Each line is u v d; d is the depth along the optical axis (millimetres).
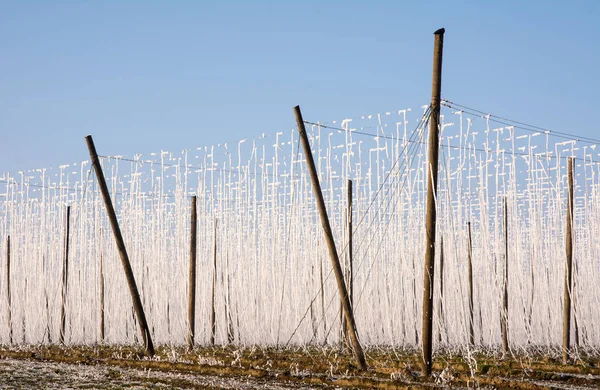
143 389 18141
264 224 30547
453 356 25609
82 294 33625
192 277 29609
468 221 30234
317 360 24719
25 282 35188
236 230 32250
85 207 34406
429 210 17781
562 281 28094
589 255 29406
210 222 33250
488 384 18422
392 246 29703
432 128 17656
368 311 29797
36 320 34188
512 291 28391
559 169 27203
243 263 31812
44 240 34562
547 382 19938
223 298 32000
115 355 27422
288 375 20922
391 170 20688
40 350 30391
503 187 29312
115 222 24875
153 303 32844
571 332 29766
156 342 32125
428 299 18250
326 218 20141
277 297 30766
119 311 32594
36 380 20203
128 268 24891
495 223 25266
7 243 34844
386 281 28938
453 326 26938
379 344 29609
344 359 24641
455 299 26578
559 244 28062
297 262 31094
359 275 31250
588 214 29359
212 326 30875
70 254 34594
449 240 27438
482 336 28688
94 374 21750
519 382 18266
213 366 22922
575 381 20031
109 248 34469
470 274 27938
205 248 33250
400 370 20703
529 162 26984
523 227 31625
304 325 30594
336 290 30359
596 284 28969
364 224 29766
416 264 28672
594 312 28938
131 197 33594
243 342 30906
